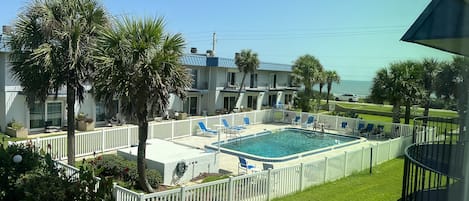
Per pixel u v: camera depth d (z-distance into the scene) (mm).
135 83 10086
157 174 12203
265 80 41719
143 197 8211
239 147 21469
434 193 5109
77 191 7043
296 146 22641
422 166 5273
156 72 9992
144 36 10266
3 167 8625
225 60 34469
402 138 19297
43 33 11289
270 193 11250
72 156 12617
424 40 2199
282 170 11594
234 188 10188
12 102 20781
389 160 18000
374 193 12008
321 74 40062
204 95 35000
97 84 10688
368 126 26406
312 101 42219
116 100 11008
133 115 10656
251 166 14227
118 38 10148
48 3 11484
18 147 9766
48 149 13750
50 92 12234
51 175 8062
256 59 35156
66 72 11750
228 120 26109
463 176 1910
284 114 31234
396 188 12664
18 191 8164
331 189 12539
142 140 10945
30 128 21609
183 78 10797
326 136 26531
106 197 7172
